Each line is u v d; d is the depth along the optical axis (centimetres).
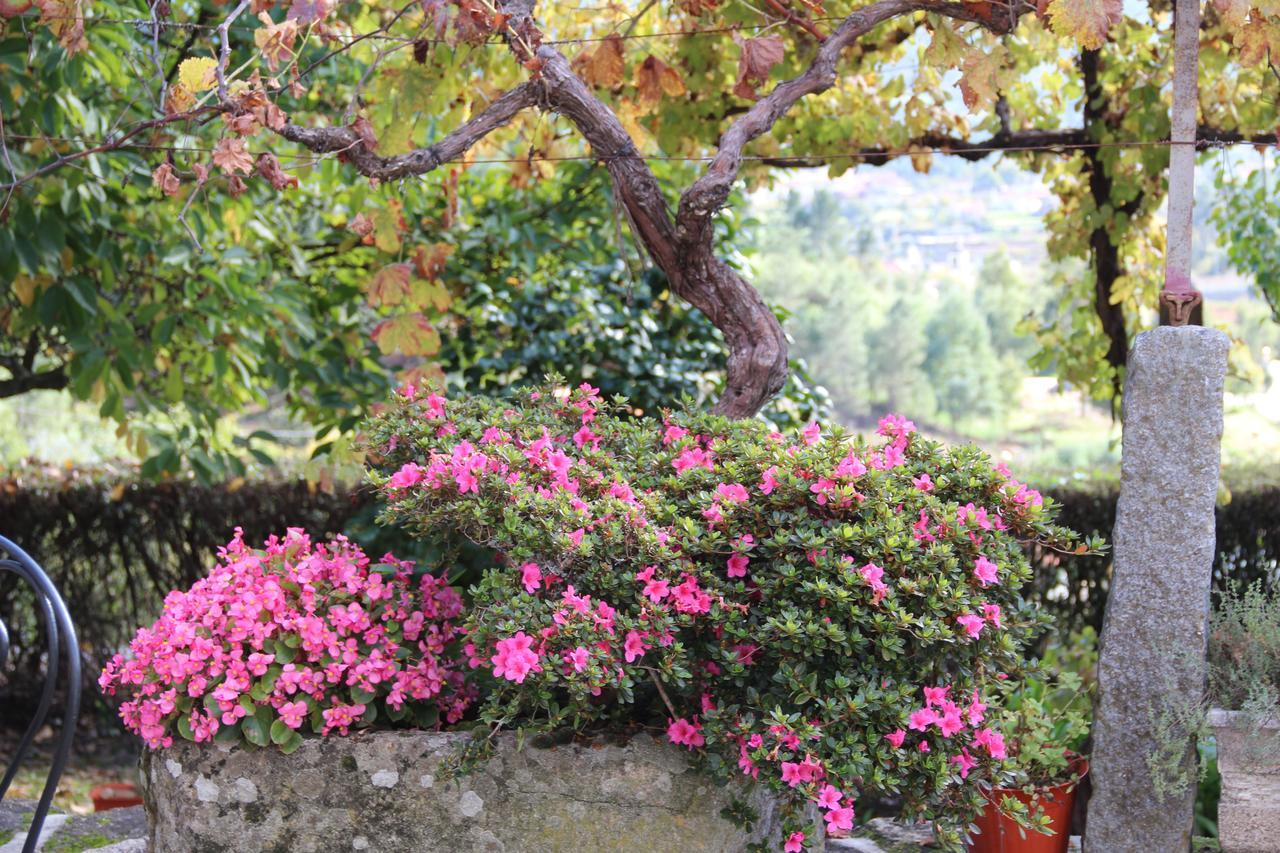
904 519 233
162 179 266
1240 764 254
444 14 263
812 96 409
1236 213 455
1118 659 255
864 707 220
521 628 223
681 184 465
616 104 377
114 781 494
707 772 235
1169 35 386
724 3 309
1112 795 256
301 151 433
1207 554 250
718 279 298
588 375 462
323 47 362
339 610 249
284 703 241
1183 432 249
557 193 492
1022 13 291
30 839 198
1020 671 241
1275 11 251
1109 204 413
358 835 241
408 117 326
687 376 446
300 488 525
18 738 536
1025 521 251
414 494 243
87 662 548
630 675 230
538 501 231
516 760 240
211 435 453
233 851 242
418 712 258
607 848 239
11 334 462
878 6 296
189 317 413
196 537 537
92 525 537
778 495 237
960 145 409
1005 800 238
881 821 312
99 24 346
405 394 285
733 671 224
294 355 418
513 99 287
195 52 385
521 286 466
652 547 226
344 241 462
